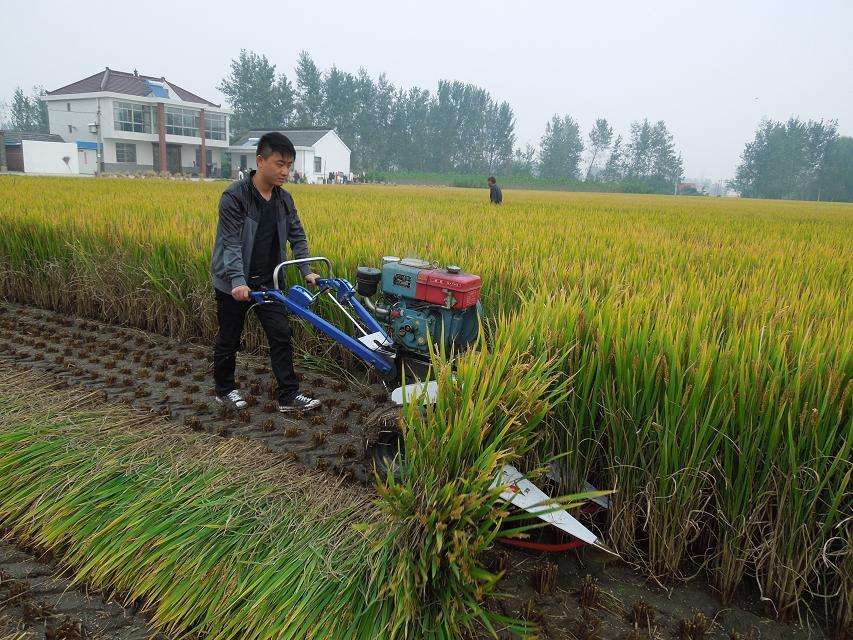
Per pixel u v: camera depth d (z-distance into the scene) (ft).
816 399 8.72
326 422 14.76
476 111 337.52
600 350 9.78
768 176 357.00
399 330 12.79
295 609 7.97
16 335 20.63
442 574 7.80
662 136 384.47
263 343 19.21
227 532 9.27
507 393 9.03
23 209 29.27
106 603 8.87
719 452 9.28
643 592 9.40
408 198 68.80
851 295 15.79
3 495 10.70
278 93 286.87
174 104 188.34
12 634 8.18
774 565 8.95
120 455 11.32
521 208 58.70
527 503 8.80
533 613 8.63
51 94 188.85
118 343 20.22
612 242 27.50
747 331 10.44
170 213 31.35
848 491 8.55
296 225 15.06
